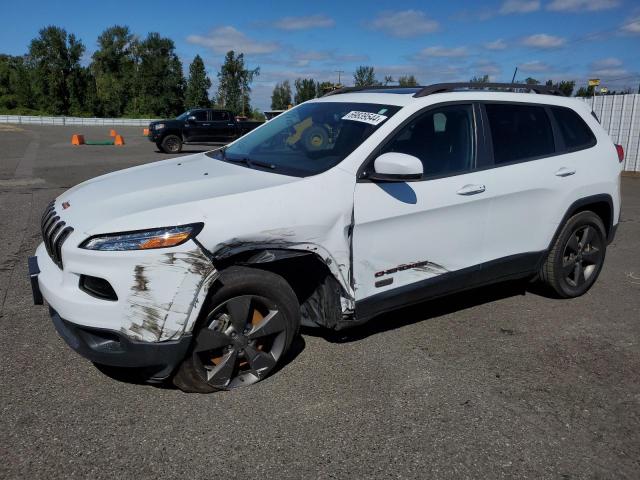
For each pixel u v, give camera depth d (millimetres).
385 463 2680
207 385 3158
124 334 2830
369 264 3527
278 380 3412
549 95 4770
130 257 2781
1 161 15367
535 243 4449
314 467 2635
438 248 3840
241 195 3090
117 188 3385
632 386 3490
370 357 3750
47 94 68875
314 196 3260
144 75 72125
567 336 4203
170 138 20953
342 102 4254
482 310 4680
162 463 2621
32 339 3850
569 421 3082
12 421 2896
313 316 3705
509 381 3498
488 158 4086
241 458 2680
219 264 3156
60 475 2512
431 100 3900
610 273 5867
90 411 3016
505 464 2705
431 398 3266
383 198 3500
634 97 14234
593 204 4840
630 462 2752
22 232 6918
